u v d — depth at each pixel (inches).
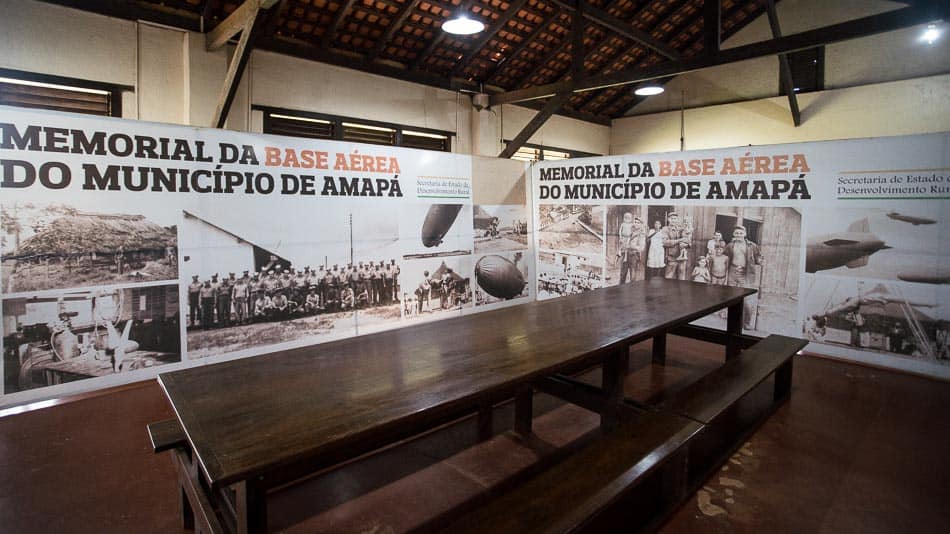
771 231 177.0
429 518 81.0
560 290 241.3
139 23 166.2
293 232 167.2
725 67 326.0
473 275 222.4
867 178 156.4
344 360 81.1
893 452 102.1
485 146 277.4
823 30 156.4
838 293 164.4
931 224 146.3
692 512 82.4
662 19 275.0
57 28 152.3
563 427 114.0
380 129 238.8
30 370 125.3
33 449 102.7
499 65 263.6
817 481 91.5
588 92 332.5
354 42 217.2
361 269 184.5
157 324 142.9
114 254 135.0
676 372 150.1
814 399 130.3
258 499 57.5
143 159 137.8
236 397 65.2
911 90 265.3
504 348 87.5
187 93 175.2
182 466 73.3
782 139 307.4
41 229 124.5
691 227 196.7
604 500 60.2
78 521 79.4
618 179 215.6
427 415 61.4
